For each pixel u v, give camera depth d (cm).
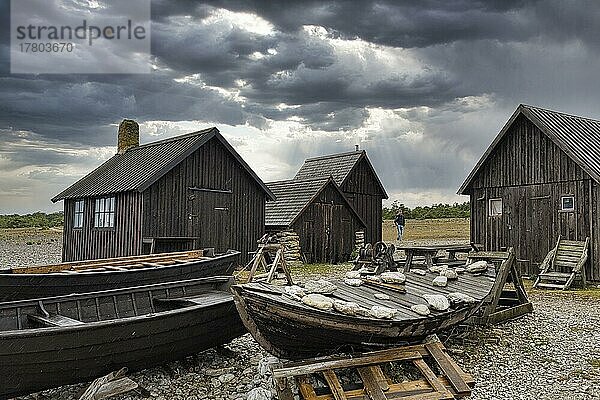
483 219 2152
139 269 1203
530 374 815
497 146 2097
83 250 2139
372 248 1491
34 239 4525
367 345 727
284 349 763
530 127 2005
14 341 618
